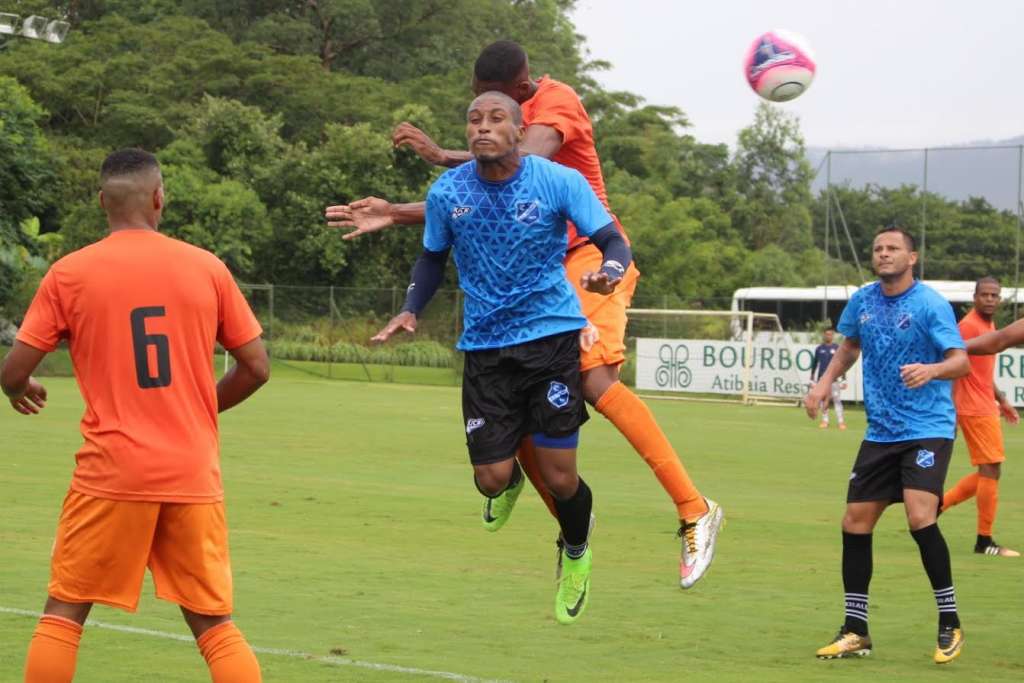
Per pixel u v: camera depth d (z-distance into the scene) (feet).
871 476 35.27
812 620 38.06
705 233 268.00
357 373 203.00
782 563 48.01
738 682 30.07
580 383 27.30
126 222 23.50
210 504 23.12
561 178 26.21
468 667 30.73
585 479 75.66
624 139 301.63
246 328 24.03
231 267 223.71
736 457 91.71
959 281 175.01
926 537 34.19
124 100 270.87
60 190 220.23
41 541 47.19
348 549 48.21
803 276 264.93
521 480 30.71
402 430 105.09
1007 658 33.73
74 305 22.93
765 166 313.73
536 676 30.04
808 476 79.82
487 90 29.14
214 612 23.20
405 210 29.73
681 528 29.07
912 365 33.86
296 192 234.99
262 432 101.14
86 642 32.76
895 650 34.60
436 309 210.38
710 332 187.21
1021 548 53.62
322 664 30.63
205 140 245.24
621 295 28.84
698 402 161.99
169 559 23.12
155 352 22.80
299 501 61.26
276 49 326.44
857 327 36.81
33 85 274.16
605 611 38.42
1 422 101.30
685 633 35.65
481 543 50.34
